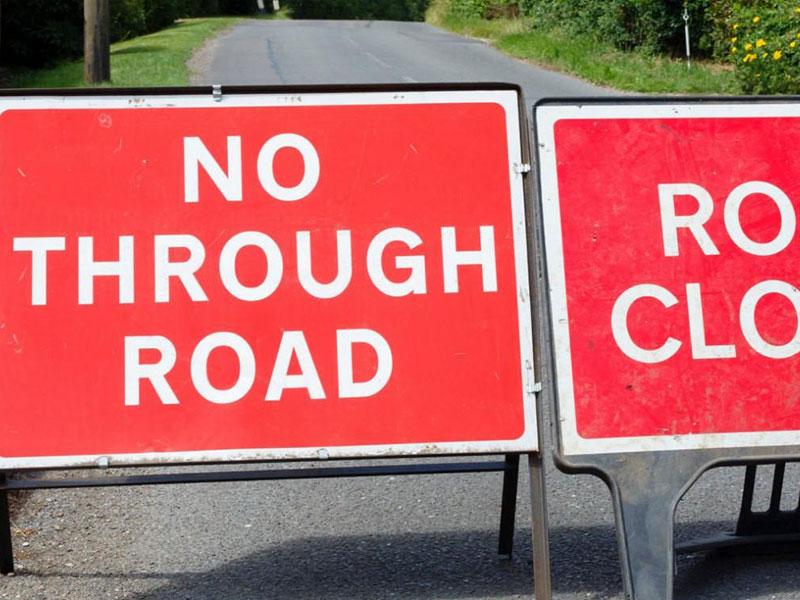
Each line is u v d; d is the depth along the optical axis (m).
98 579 5.22
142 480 4.76
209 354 4.76
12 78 33.66
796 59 20.97
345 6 109.38
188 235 4.83
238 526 5.92
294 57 31.25
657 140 5.06
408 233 4.89
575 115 5.04
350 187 4.91
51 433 4.68
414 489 6.46
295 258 4.85
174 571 5.31
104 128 4.87
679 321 4.94
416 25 46.31
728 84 22.94
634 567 4.68
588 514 6.03
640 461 4.81
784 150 5.12
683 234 5.00
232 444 4.71
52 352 4.72
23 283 4.75
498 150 4.98
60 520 6.02
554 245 4.93
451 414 4.79
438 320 4.84
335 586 5.11
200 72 27.70
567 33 33.38
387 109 4.97
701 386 4.90
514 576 5.21
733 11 23.92
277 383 4.76
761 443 4.89
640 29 29.33
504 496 5.29
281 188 4.89
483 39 37.25
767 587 5.06
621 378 4.87
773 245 5.04
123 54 32.25
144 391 4.73
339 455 4.73
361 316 4.82
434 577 5.20
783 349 4.97
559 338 4.87
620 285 4.93
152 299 4.78
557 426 4.80
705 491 6.36
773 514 5.43
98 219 4.81
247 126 4.92
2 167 4.81
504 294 4.88
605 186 4.99
